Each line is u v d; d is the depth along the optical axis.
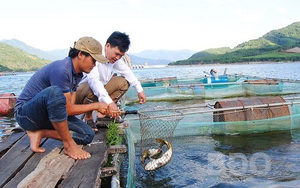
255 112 7.66
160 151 4.98
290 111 7.95
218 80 18.53
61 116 3.85
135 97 13.51
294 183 4.90
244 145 6.83
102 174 3.86
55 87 3.82
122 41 5.17
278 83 14.96
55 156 4.09
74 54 4.05
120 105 8.48
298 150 6.45
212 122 7.38
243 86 15.35
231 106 7.72
